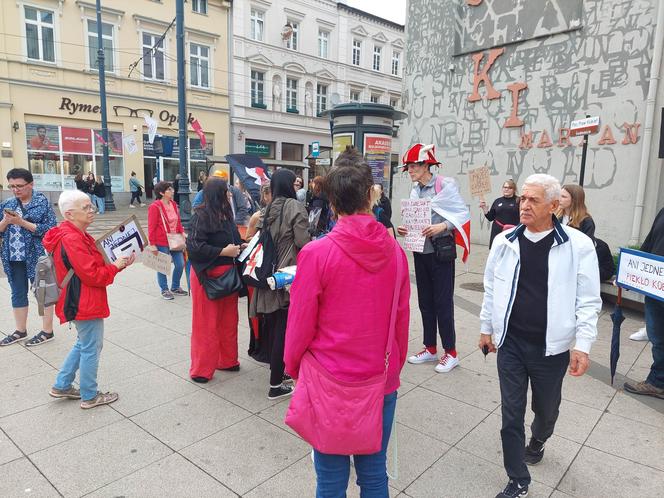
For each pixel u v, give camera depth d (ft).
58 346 14.66
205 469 8.67
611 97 26.53
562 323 7.45
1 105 62.28
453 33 34.63
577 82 28.02
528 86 30.53
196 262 11.70
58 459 8.91
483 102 33.35
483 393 11.97
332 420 5.75
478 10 32.91
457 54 34.45
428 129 37.52
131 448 9.31
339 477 6.14
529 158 30.91
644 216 25.21
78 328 10.63
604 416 10.84
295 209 11.18
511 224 21.99
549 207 7.38
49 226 14.90
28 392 11.66
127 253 11.14
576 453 9.36
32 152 66.18
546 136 29.86
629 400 11.64
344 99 102.01
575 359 7.34
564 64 28.58
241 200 24.09
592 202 27.58
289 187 11.59
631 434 10.07
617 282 11.28
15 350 14.32
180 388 12.01
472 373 13.21
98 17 60.75
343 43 99.19
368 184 5.88
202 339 12.17
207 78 83.10
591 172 27.58
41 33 65.57
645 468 8.87
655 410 11.15
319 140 99.14
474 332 16.74
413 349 15.11
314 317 5.90
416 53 37.96
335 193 5.89
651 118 24.41
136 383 12.25
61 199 10.16
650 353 14.88
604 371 13.39
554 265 7.50
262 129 90.58
